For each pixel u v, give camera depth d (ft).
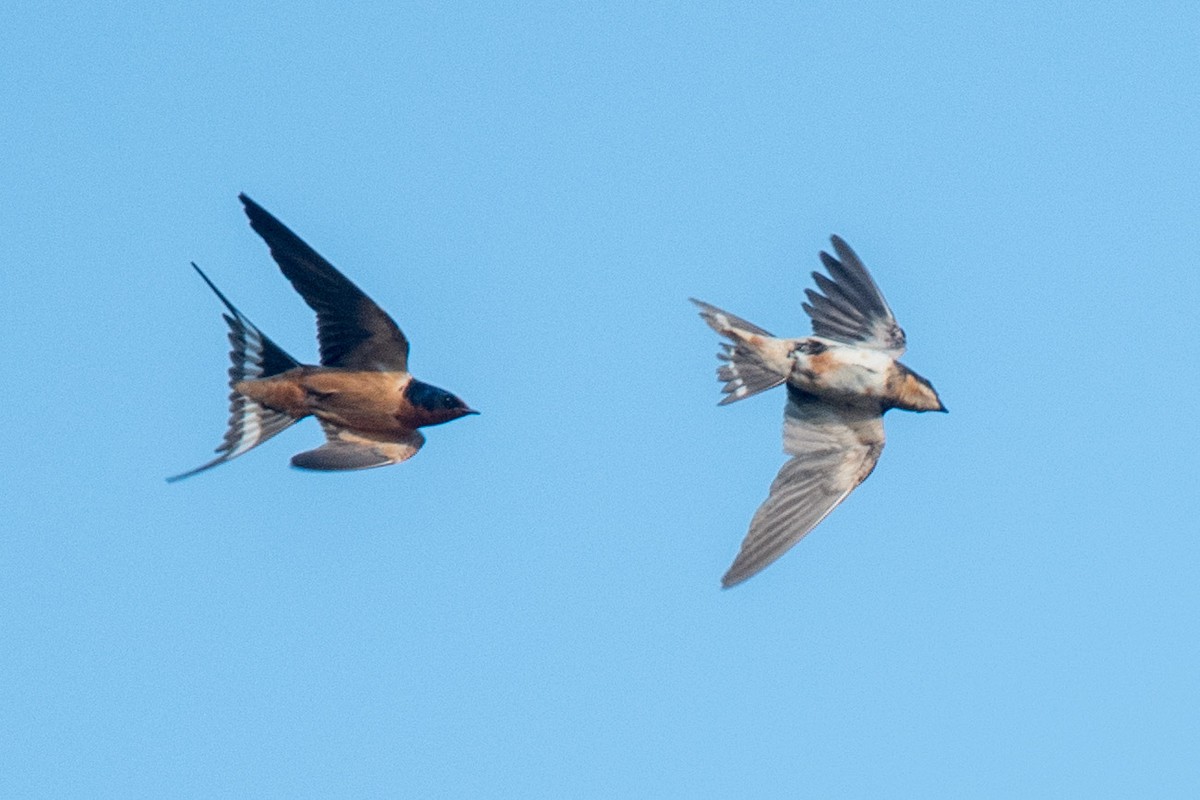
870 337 51.42
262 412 46.39
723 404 50.78
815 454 51.93
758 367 50.88
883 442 51.85
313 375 45.93
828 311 51.60
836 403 51.52
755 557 50.75
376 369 46.60
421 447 47.42
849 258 51.88
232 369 46.29
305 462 46.01
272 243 45.21
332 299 45.78
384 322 46.09
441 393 46.65
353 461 46.62
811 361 50.49
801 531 51.03
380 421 46.68
